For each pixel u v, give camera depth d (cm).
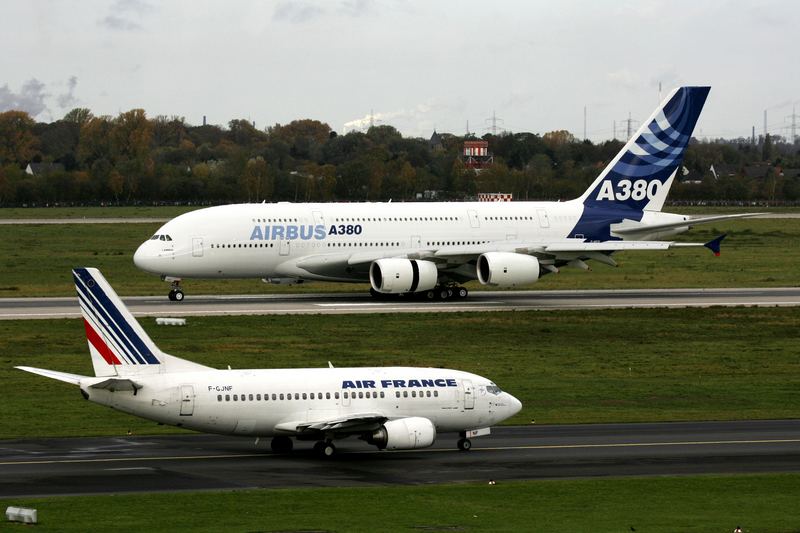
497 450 15775
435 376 15688
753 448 15988
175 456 15075
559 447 16012
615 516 12125
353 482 13662
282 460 14912
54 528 11362
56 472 14025
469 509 12350
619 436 16875
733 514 12288
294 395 15012
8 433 16612
